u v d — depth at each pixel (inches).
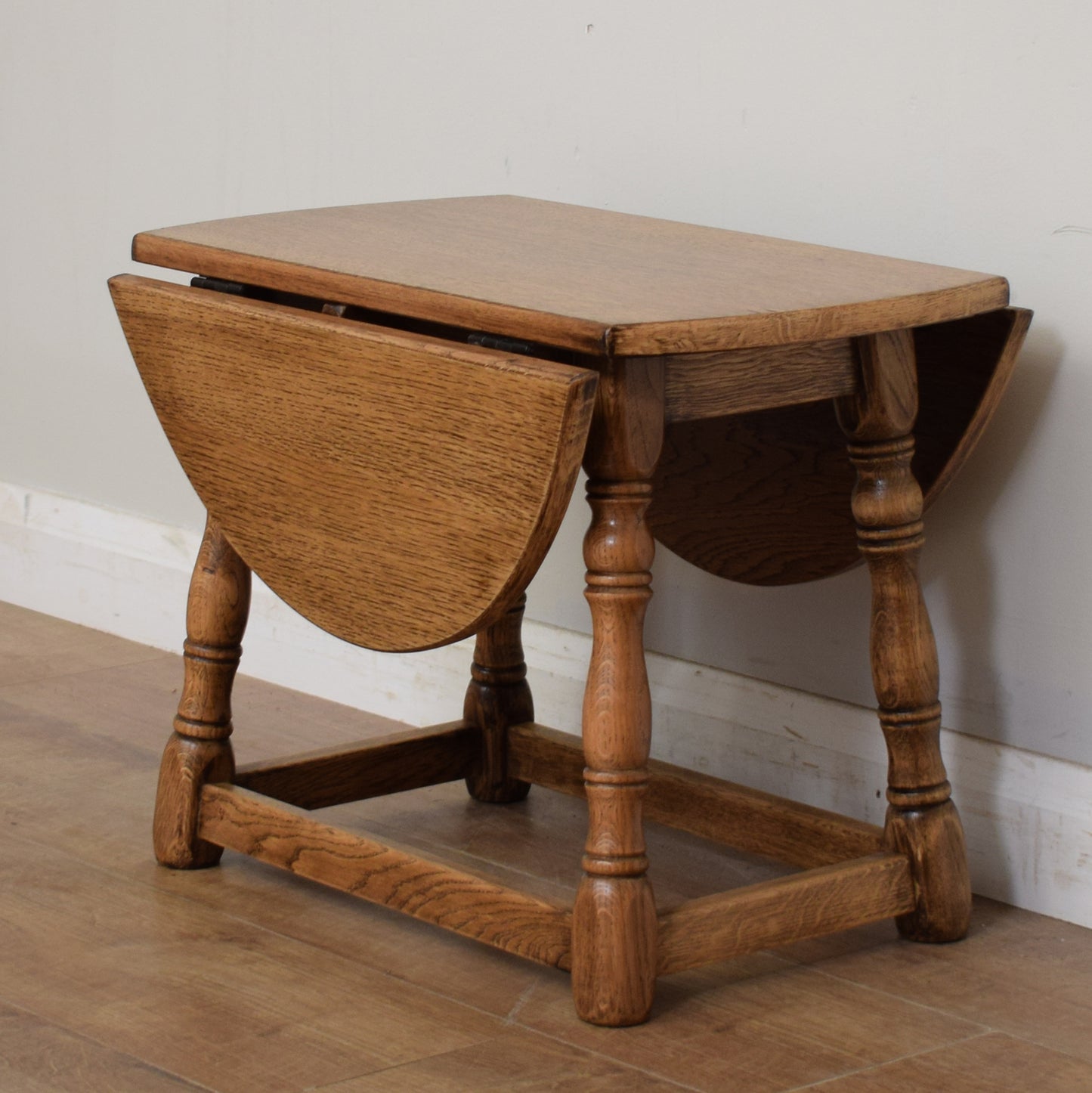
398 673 94.6
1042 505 69.4
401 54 90.4
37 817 77.4
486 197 80.8
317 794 76.2
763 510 72.7
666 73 79.4
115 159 105.3
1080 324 67.2
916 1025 59.4
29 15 108.4
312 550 63.0
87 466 110.7
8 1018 57.7
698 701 82.3
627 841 58.0
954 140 69.9
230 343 63.9
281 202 97.7
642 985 58.2
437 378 56.5
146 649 106.7
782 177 75.9
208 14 98.7
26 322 112.3
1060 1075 55.9
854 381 62.7
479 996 60.8
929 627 65.7
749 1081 54.9
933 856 65.9
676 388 56.5
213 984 61.0
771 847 70.6
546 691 88.5
